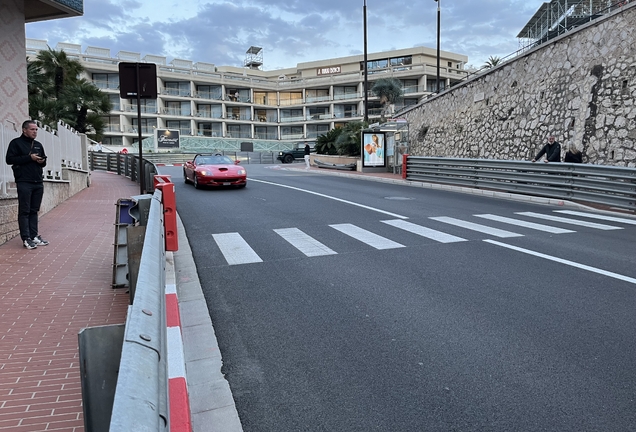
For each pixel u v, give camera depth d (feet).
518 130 55.52
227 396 10.52
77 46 197.57
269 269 20.77
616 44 41.14
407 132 77.00
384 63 232.73
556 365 11.87
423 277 19.35
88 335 5.40
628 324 14.32
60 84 89.81
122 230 17.31
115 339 5.49
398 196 46.47
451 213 35.76
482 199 44.52
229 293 17.61
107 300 15.93
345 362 12.21
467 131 67.15
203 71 213.05
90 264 20.51
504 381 11.15
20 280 17.85
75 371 11.14
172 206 20.52
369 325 14.56
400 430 9.38
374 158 77.15
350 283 18.67
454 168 53.47
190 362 12.14
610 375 11.36
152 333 4.54
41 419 9.21
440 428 9.42
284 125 236.22
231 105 222.89
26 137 22.45
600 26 42.98
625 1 46.11
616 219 33.12
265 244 25.59
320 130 234.17
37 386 10.44
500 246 24.68
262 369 11.87
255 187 54.70
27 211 22.72
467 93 67.26
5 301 15.60
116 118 195.21
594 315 15.06
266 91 235.20
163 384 4.10
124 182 64.64
